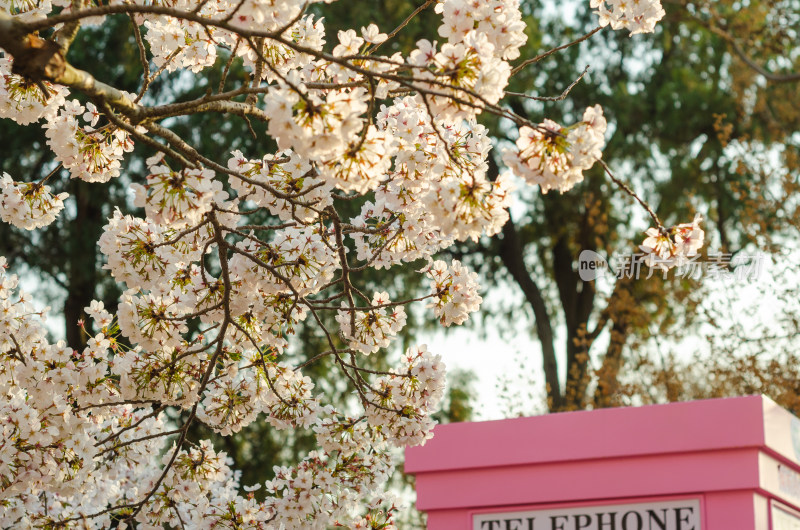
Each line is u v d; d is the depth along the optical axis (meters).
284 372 4.58
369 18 12.80
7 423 4.16
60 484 4.41
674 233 3.08
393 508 4.88
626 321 14.71
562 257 16.16
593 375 14.38
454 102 2.83
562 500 6.61
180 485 4.64
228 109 3.42
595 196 15.12
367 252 4.26
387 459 4.79
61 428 4.23
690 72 16.08
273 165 3.75
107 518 5.92
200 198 3.01
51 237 13.22
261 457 13.11
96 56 13.12
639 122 15.20
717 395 13.51
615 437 6.48
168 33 4.29
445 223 2.87
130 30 12.62
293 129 2.64
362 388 4.32
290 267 3.83
